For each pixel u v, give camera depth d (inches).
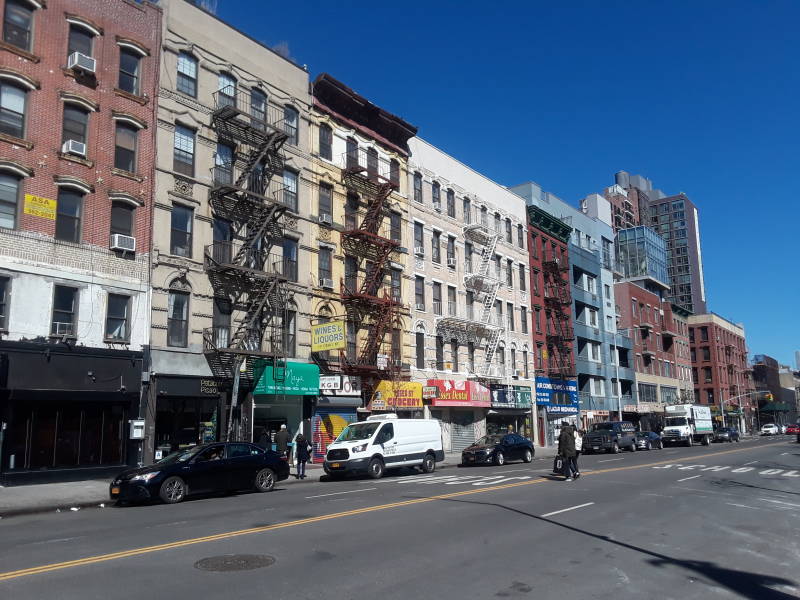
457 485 745.0
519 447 1187.9
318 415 1123.9
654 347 2800.2
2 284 758.5
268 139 1061.8
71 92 844.6
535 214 1942.7
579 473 898.1
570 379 1995.6
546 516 494.3
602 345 2294.5
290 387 1037.2
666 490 683.4
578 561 342.3
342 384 1120.2
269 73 1136.8
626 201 4574.3
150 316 890.1
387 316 1257.4
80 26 868.6
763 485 742.5
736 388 3838.6
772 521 484.1
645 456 1398.9
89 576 302.5
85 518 527.2
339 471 874.8
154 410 876.6
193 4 1024.9
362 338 1256.2
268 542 384.5
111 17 908.0
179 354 920.3
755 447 1873.8
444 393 1384.1
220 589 280.1
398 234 1396.4
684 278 5570.9
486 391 1533.0
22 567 322.7
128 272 876.6
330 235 1212.5
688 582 304.3
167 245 928.9
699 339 3649.1
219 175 1021.2
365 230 1273.4
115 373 837.2
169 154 952.9
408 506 548.1
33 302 776.9
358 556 347.6
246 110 1083.9
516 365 1728.6
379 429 925.2
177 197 952.9
